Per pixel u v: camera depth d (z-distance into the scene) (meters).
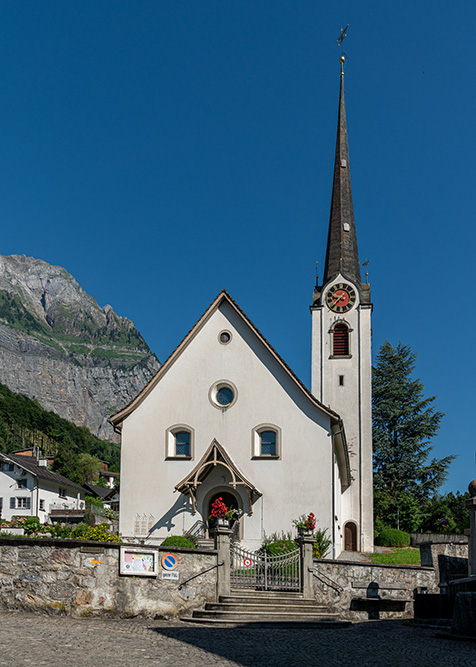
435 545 25.05
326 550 31.61
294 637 16.38
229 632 16.89
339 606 22.64
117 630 15.84
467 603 15.80
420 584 24.31
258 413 34.47
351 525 51.91
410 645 14.88
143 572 19.05
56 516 84.00
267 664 12.45
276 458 33.75
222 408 34.84
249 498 33.12
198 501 33.94
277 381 34.72
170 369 35.78
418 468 70.94
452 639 15.84
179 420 35.06
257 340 35.41
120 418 35.44
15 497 87.25
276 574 22.33
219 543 20.92
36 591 18.25
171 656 12.75
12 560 18.48
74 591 18.20
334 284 56.28
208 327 35.97
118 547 18.81
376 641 15.62
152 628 16.70
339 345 55.34
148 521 34.09
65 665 11.31
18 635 14.02
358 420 53.59
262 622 18.81
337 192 61.34
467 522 62.34
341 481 43.38
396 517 66.00
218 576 20.66
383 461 72.81
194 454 34.56
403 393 74.75
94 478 147.50
